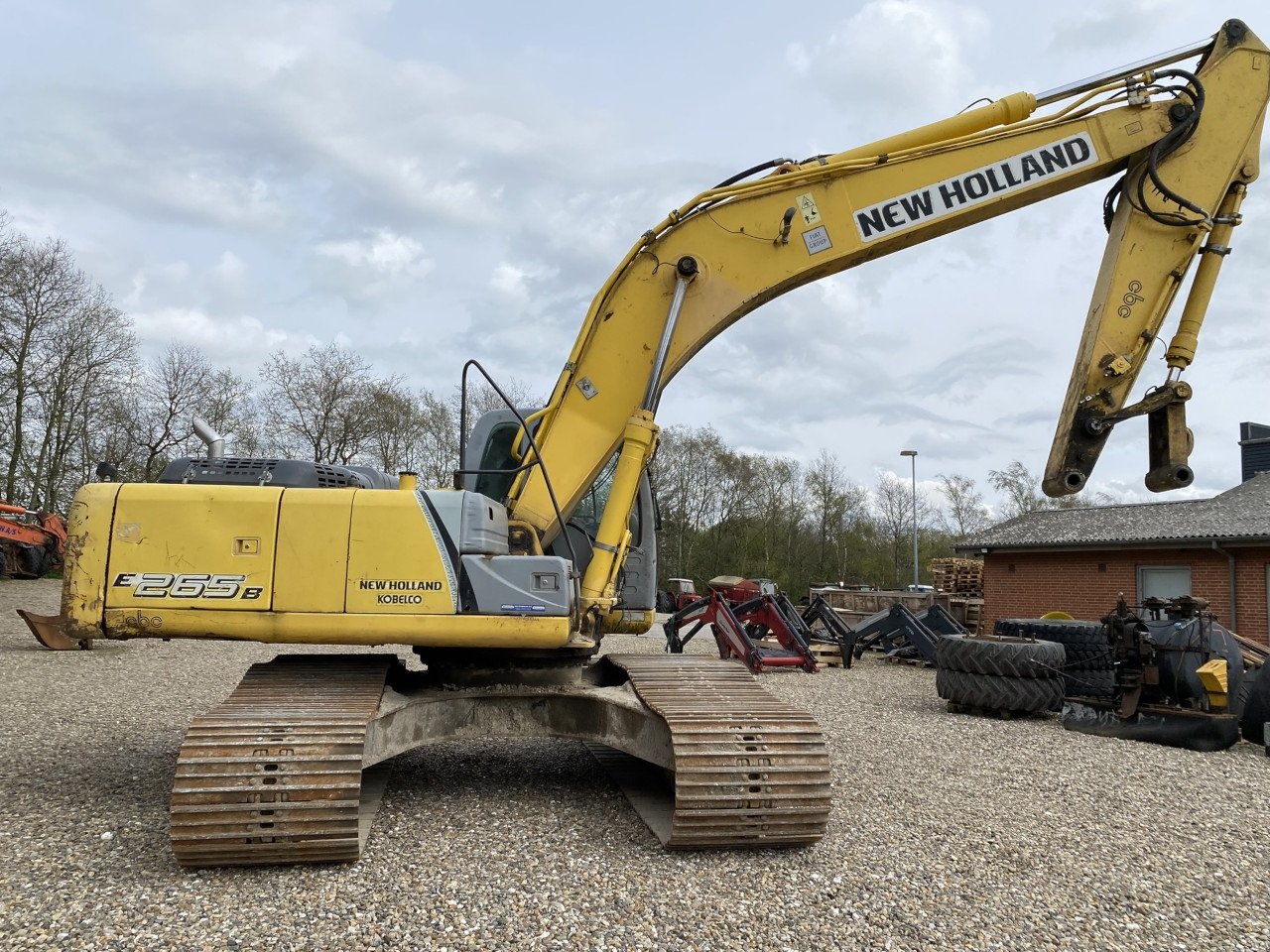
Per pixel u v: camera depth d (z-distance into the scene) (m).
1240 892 4.10
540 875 4.05
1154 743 8.19
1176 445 5.46
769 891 3.91
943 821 5.13
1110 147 5.80
